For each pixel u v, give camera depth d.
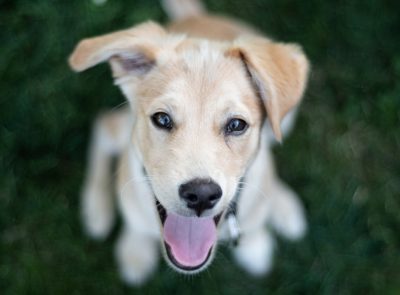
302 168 0.81
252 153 0.58
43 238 0.77
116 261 0.76
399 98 0.82
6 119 0.80
